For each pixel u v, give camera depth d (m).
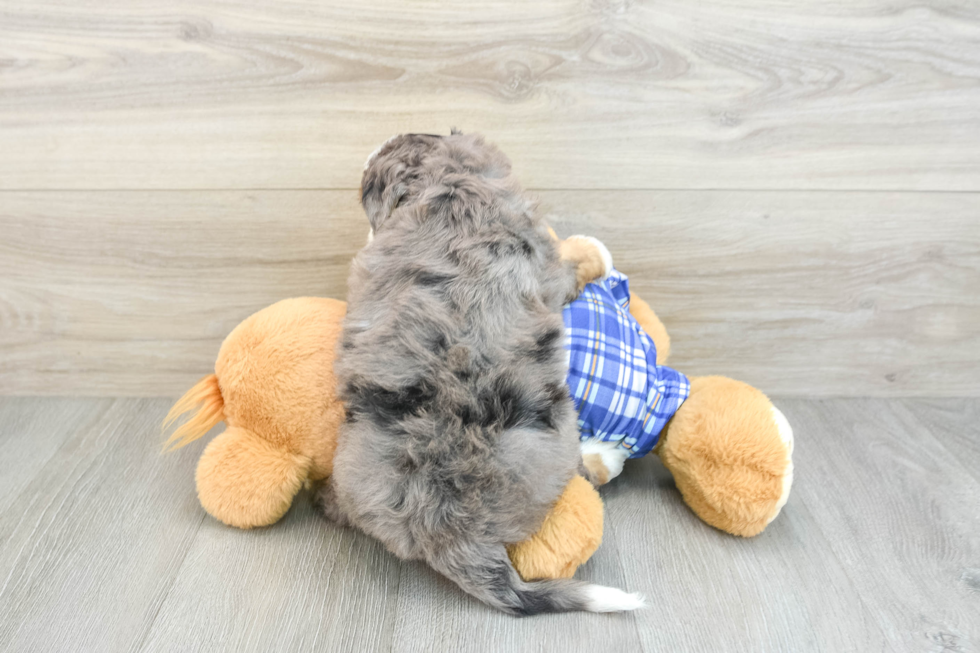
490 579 0.73
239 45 0.94
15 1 0.91
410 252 0.74
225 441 0.85
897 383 1.19
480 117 1.00
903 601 0.81
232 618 0.76
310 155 1.01
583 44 0.96
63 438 1.06
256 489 0.83
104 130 0.99
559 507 0.77
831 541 0.90
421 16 0.93
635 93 0.99
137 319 1.12
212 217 1.05
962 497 0.98
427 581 0.82
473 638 0.74
